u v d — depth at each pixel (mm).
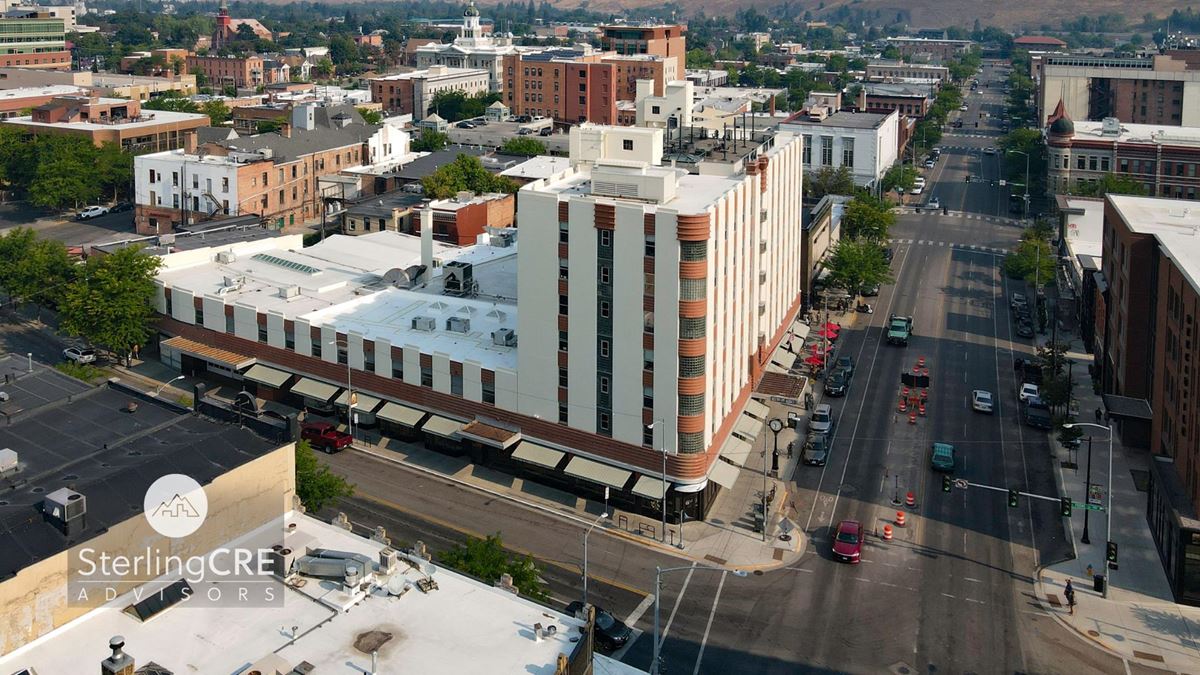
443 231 165875
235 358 119312
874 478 105188
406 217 177375
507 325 113812
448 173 192125
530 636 56531
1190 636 79625
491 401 102688
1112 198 135875
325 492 82688
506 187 198875
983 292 173625
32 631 53844
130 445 67062
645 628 79750
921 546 92312
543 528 94312
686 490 94250
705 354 92938
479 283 131000
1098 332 135375
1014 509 99188
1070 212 189625
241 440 67250
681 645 77688
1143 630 80375
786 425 116062
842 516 97500
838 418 120500
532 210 95625
